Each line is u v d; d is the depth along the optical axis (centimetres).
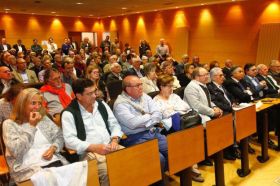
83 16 1433
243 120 268
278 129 351
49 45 1135
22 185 141
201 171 296
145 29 1229
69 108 214
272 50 802
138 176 178
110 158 164
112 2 901
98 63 652
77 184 154
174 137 198
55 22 1380
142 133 250
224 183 256
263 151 318
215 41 955
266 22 816
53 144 200
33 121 189
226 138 247
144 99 268
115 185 166
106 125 229
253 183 270
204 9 971
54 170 150
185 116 278
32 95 192
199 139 219
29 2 903
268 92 430
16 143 179
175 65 726
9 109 233
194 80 329
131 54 652
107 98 382
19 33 1285
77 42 1468
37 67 563
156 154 189
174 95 310
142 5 983
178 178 276
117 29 1395
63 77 427
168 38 1126
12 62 493
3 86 355
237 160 324
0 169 195
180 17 1060
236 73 384
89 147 200
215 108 317
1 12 1223
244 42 875
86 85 210
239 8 874
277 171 296
